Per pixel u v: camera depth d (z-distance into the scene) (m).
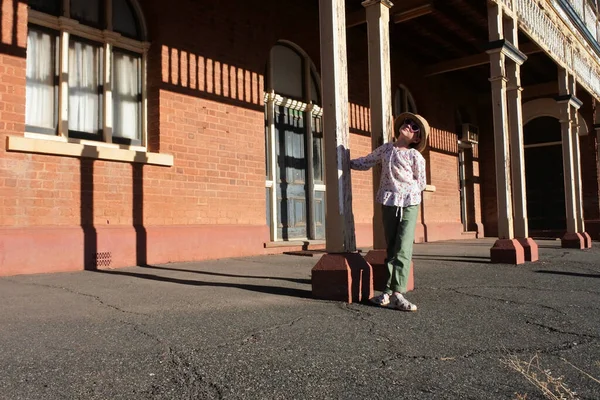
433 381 2.41
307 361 2.69
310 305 4.19
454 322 3.65
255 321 3.57
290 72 10.51
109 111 7.17
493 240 14.64
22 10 6.11
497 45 7.97
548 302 4.46
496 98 8.00
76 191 6.50
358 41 11.84
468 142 16.77
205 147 8.10
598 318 3.82
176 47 7.79
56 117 6.65
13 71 5.98
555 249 11.09
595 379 2.45
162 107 7.54
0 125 5.84
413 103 14.17
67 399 2.15
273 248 9.05
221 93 8.42
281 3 9.75
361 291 4.47
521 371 2.50
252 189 8.84
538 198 17.41
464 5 10.61
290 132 10.43
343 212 4.58
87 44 7.07
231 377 2.44
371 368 2.60
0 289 4.84
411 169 4.21
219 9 8.48
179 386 2.31
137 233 6.98
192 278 5.74
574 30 12.52
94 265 6.49
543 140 17.34
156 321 3.54
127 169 7.07
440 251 10.07
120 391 2.24
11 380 2.36
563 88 11.66
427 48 13.04
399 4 10.09
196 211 7.93
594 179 15.77
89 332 3.22
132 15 7.60
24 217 6.01
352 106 11.55
